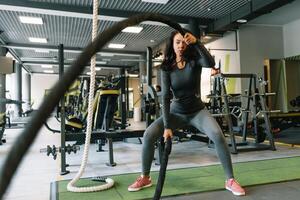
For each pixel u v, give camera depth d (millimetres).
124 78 5883
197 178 2930
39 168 3506
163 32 8992
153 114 3908
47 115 267
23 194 2504
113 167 3566
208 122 2469
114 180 2938
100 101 4070
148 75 3803
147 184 2629
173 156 4215
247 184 2672
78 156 4352
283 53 9141
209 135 2467
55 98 280
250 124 5926
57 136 6941
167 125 2396
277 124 6230
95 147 5238
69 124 4148
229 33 8844
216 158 4012
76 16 6758
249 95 5129
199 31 7633
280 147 4848
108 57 12914
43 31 8695
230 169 2469
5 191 224
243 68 8602
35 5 6227
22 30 8570
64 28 8367
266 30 8961
